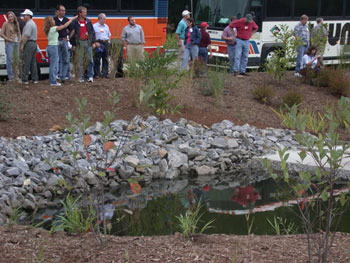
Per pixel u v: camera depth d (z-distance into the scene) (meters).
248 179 9.90
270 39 19.05
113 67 14.88
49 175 9.14
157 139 11.28
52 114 11.97
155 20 17.77
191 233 5.47
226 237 5.29
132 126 11.45
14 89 12.83
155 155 10.55
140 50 15.28
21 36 14.14
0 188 8.39
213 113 13.52
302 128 4.10
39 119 11.66
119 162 9.97
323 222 6.46
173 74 13.27
